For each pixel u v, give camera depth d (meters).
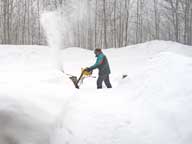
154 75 4.14
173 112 2.96
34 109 3.33
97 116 3.45
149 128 2.95
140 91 4.00
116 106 3.76
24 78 5.16
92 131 3.13
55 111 3.47
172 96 3.28
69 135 3.10
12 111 3.17
